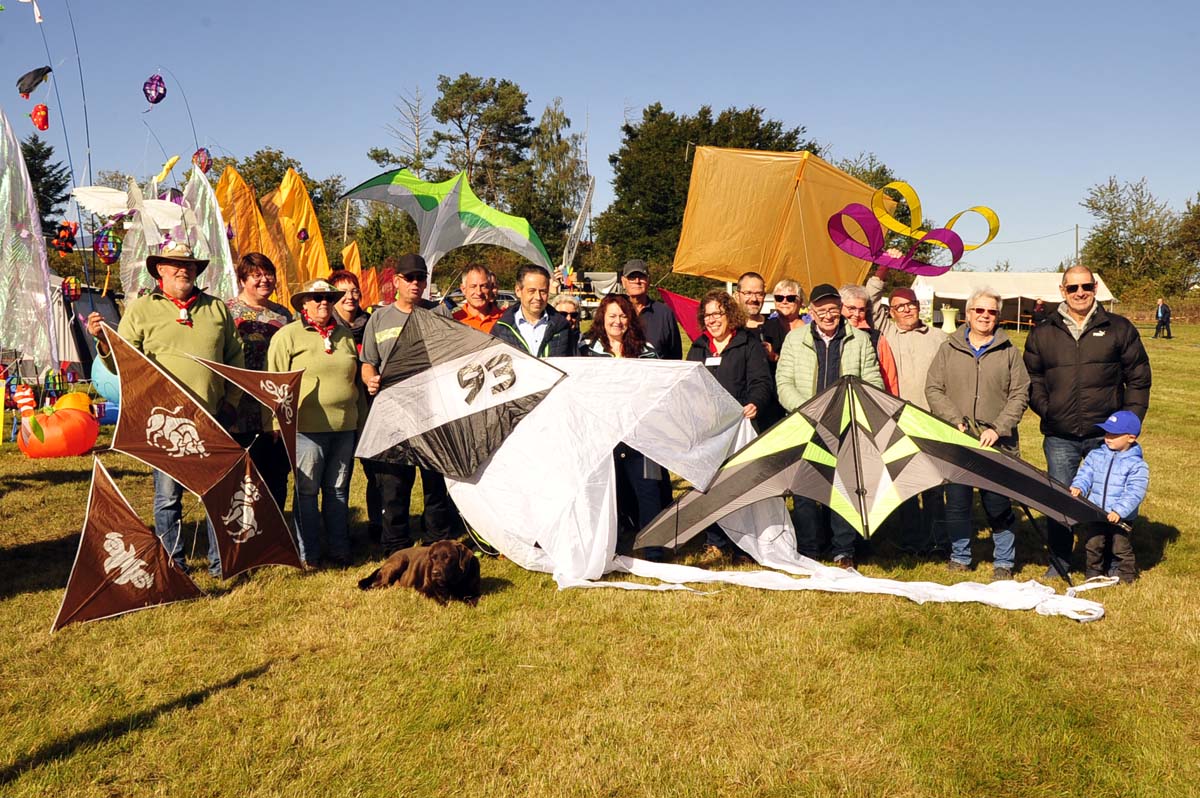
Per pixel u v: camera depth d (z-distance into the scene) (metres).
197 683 3.99
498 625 4.70
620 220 54.38
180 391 5.02
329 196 50.41
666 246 51.84
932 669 4.14
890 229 7.09
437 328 5.85
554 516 5.48
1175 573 5.70
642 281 6.60
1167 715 3.70
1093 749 3.45
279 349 5.52
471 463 5.65
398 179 10.02
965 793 3.18
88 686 3.93
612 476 5.57
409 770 3.30
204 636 4.53
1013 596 5.01
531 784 3.21
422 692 3.92
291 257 13.50
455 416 5.72
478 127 62.69
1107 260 56.88
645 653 4.35
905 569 5.82
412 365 5.82
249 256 6.16
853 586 5.22
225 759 3.36
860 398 5.64
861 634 4.55
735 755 3.40
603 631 4.62
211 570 5.51
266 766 3.32
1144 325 44.22
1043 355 5.55
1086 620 4.71
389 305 6.18
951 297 40.53
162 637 4.51
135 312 5.16
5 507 7.04
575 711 3.76
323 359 5.54
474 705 3.81
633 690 3.95
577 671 4.13
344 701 3.82
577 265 55.66
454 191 10.33
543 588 5.31
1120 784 3.21
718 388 5.96
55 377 8.37
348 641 4.46
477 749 3.46
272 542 5.42
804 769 3.32
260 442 5.71
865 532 5.34
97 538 4.73
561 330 6.27
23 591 5.18
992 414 5.70
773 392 6.24
